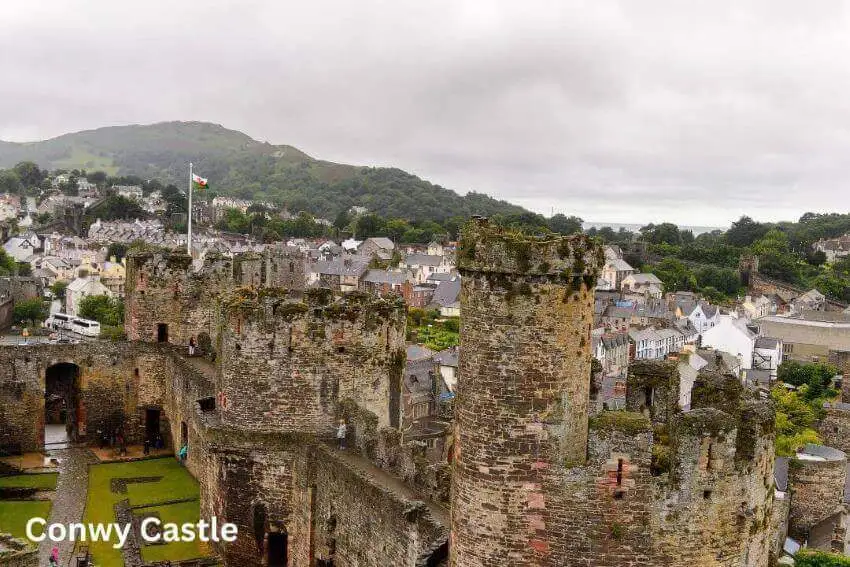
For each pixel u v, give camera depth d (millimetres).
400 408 54094
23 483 67438
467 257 29703
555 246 28672
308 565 47844
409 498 39656
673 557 29594
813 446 90562
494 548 29922
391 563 38844
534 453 29359
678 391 36844
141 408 80125
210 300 80000
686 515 29531
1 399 75875
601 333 186000
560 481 29297
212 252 82875
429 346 186250
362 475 42500
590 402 37469
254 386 50500
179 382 74500
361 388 51844
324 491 46625
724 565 30281
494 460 29641
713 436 29609
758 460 30984
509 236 29312
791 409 126125
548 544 29547
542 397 29172
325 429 50719
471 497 30266
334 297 55281
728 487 30000
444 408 124125
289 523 50250
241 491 50562
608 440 29078
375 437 45625
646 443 29062
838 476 82062
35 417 77250
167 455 76625
